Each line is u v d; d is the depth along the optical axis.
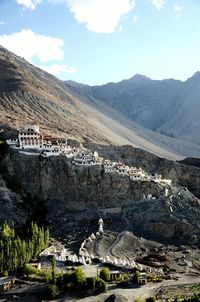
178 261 195.00
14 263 172.25
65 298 149.50
